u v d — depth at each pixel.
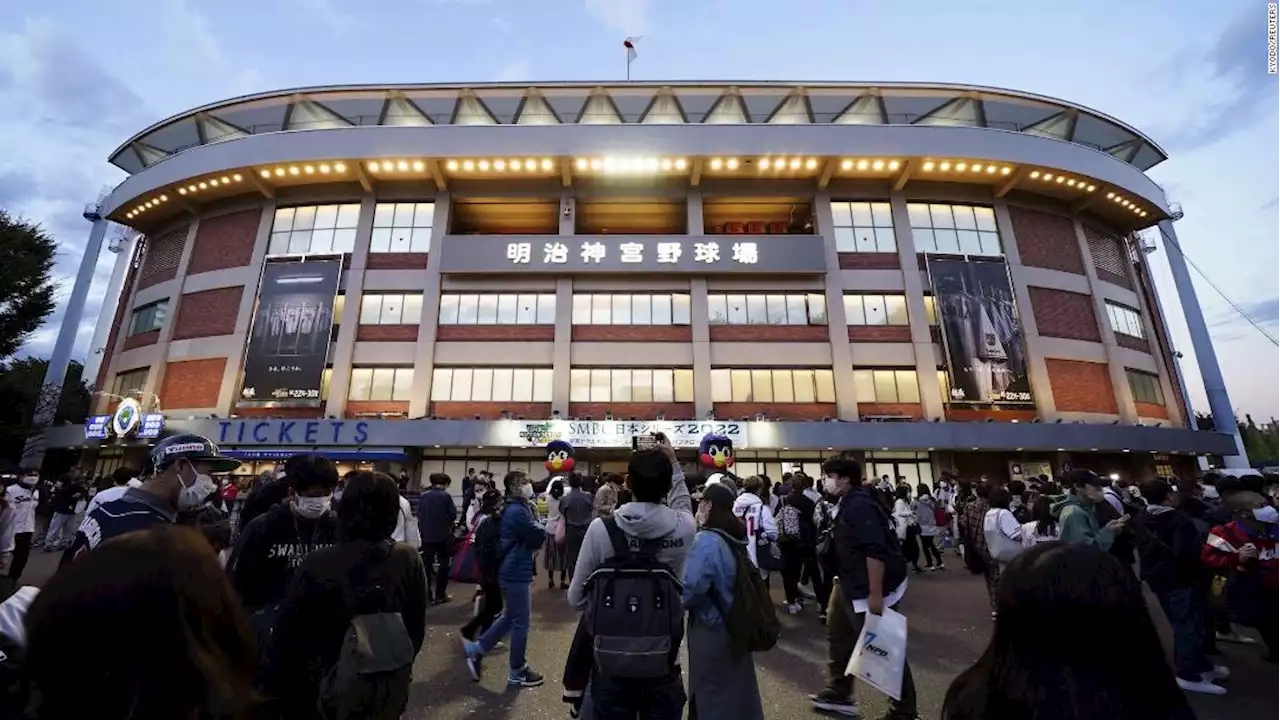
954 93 28.97
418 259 25.66
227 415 23.47
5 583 7.02
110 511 3.04
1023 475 23.45
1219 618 6.81
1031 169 26.03
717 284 25.59
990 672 1.37
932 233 26.64
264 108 28.67
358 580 2.45
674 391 24.41
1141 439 23.58
